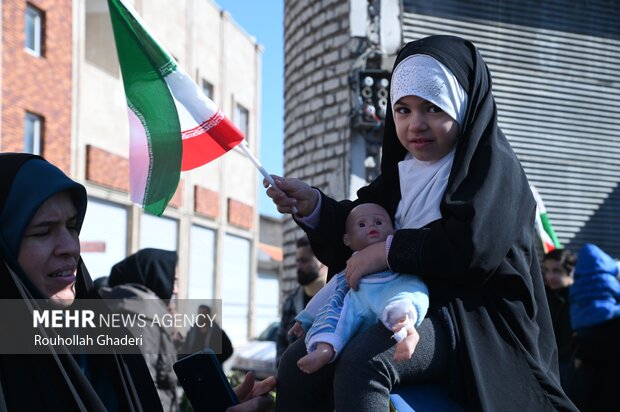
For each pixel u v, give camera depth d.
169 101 2.81
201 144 2.82
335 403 2.09
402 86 2.25
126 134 20.77
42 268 2.22
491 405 2.03
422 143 2.24
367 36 9.44
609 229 10.39
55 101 18.12
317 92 9.95
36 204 2.20
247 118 28.16
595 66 10.50
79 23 19.06
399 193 2.45
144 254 4.76
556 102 10.23
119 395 2.43
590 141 10.39
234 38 26.48
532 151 10.09
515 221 2.14
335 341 2.11
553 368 2.37
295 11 10.77
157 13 21.02
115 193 19.77
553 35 10.30
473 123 2.21
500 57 9.99
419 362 2.08
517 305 2.21
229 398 2.42
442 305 2.14
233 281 27.67
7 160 2.28
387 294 2.12
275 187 2.54
